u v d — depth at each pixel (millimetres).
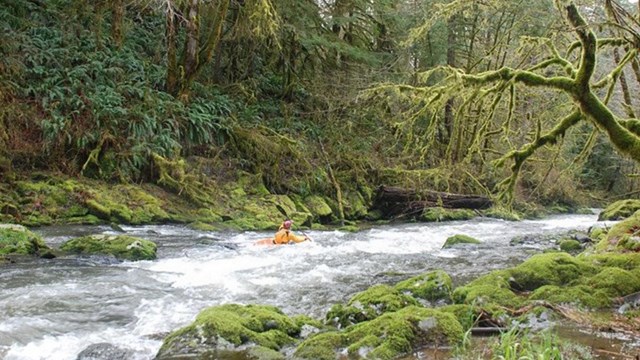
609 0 7801
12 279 7387
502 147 19141
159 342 5223
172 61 17938
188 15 18172
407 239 13578
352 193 20016
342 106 22641
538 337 5047
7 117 13891
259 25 18516
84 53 16906
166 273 8266
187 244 11180
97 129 14984
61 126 14180
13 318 5773
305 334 5387
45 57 15672
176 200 15219
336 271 8930
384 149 22484
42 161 14141
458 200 20281
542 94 13211
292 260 9906
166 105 16922
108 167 14750
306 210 17672
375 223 18797
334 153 21031
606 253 7891
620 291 6246
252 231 14656
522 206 22859
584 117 7820
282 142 19188
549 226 17828
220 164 17516
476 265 9547
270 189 18297
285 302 6914
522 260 10039
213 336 4938
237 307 5715
